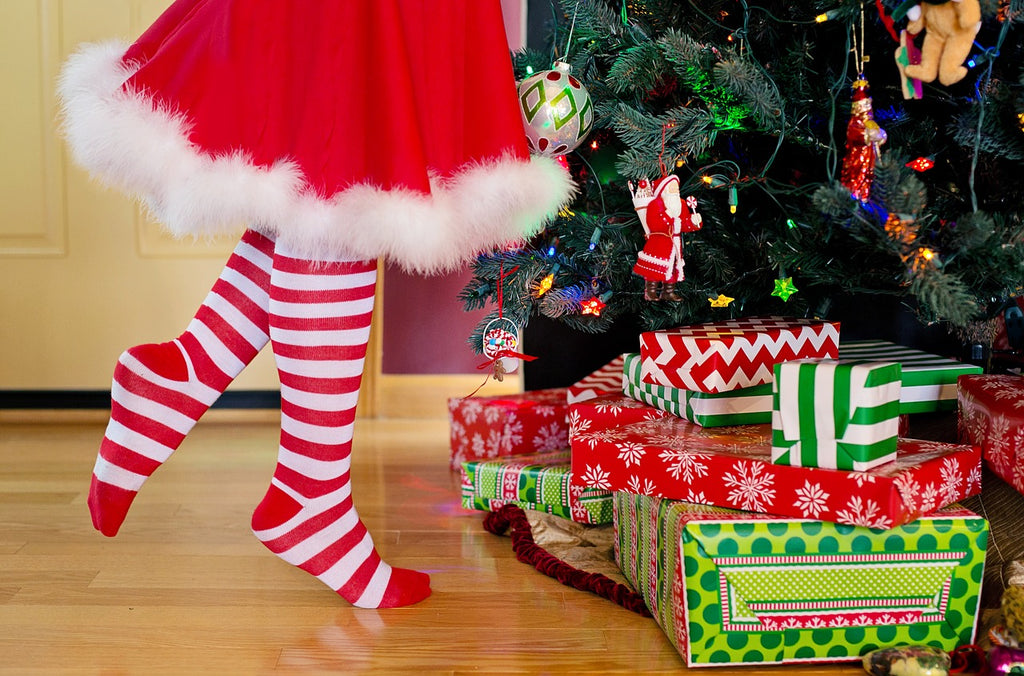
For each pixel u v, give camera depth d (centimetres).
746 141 145
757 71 119
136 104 96
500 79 104
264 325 112
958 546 94
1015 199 124
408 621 107
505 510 138
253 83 98
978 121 105
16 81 217
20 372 225
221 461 183
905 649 91
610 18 138
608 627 106
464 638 103
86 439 202
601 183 152
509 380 234
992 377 122
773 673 95
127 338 224
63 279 223
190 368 108
